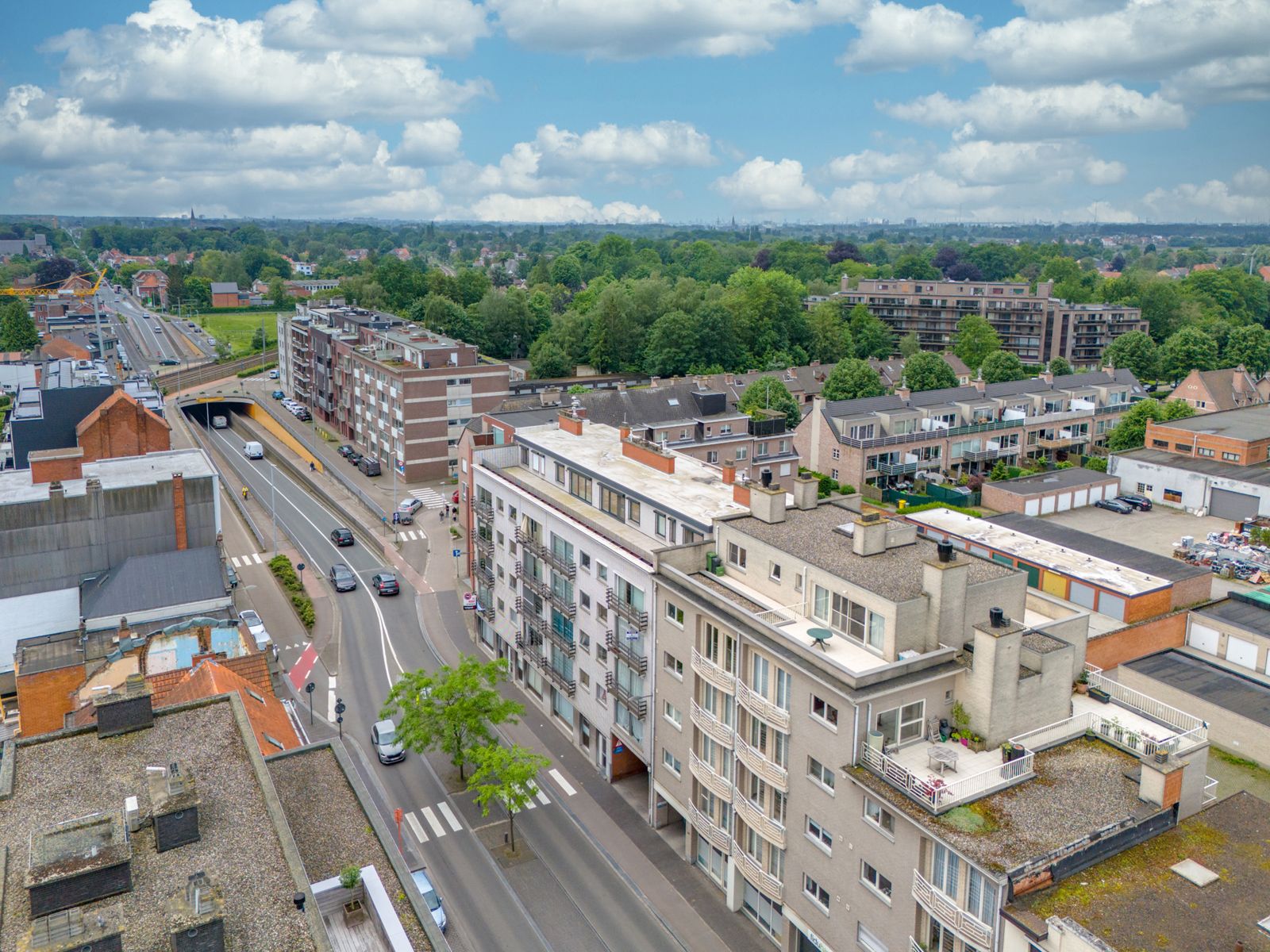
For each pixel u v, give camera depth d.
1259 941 31.22
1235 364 199.88
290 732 49.78
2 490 77.31
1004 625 40.75
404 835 55.66
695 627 49.69
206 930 25.28
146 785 34.16
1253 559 82.81
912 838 36.97
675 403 119.06
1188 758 38.16
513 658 74.88
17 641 71.38
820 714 42.00
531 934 47.94
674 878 52.22
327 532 109.81
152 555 76.12
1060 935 31.09
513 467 76.88
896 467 125.12
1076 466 138.50
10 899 27.89
